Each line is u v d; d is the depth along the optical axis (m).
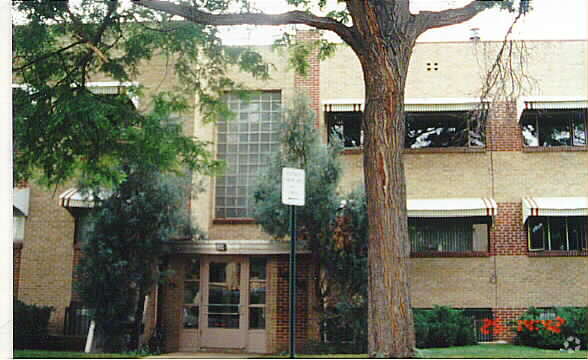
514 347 18.28
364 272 18.58
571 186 21.45
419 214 20.72
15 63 16.58
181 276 21.33
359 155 21.78
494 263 21.11
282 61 22.67
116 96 17.52
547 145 21.84
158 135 17.39
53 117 15.24
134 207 18.83
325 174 19.28
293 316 9.13
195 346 20.97
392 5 12.30
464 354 12.69
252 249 20.72
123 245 18.88
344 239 18.78
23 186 21.81
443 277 21.11
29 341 19.77
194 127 22.34
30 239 21.73
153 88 22.58
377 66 12.09
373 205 11.71
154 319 20.69
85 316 20.95
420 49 22.50
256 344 20.80
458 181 21.69
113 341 18.80
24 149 16.72
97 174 17.38
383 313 11.20
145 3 12.87
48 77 16.61
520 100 21.73
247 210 22.20
